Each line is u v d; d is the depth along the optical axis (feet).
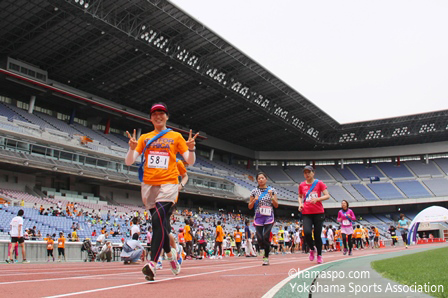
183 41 136.56
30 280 17.38
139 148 17.58
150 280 16.17
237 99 172.86
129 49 137.59
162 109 17.65
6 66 136.05
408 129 225.97
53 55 139.95
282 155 255.50
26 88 145.18
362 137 233.55
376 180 237.86
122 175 152.56
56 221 98.32
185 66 142.41
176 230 127.13
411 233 124.16
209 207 205.57
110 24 115.44
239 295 11.28
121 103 179.83
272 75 164.45
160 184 17.03
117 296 11.26
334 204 220.23
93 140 155.12
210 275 19.54
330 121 218.38
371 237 120.37
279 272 20.34
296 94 183.21
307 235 29.50
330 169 251.39
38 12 115.75
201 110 193.26
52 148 131.13
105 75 153.58
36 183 137.49
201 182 185.37
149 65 149.07
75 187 148.66
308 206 28.86
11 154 118.62
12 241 49.06
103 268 31.68
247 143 242.99
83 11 108.58
